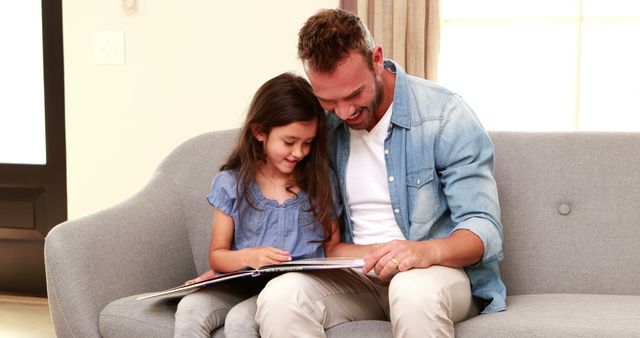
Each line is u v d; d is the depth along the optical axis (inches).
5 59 135.8
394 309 62.9
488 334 64.2
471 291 71.9
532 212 83.9
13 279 136.0
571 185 83.4
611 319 65.3
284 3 114.0
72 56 122.3
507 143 86.0
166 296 73.5
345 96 67.7
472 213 71.2
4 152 137.4
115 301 74.7
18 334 115.3
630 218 81.4
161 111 120.0
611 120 118.0
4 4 134.8
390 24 108.4
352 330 66.9
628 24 115.5
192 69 118.3
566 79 118.3
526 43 119.0
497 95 121.2
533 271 83.1
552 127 119.8
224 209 77.1
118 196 122.9
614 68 116.9
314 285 67.5
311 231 77.7
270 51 115.3
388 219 76.7
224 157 90.8
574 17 116.7
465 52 121.1
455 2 120.3
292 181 78.3
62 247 73.8
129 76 120.6
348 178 77.6
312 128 74.5
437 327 61.6
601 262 81.4
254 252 72.3
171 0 118.0
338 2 111.8
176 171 91.1
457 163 73.1
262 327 64.9
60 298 73.6
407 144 74.8
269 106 73.6
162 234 84.4
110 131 122.2
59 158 131.6
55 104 130.8
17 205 134.1
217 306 70.1
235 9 115.9
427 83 76.9
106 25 120.6
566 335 62.6
